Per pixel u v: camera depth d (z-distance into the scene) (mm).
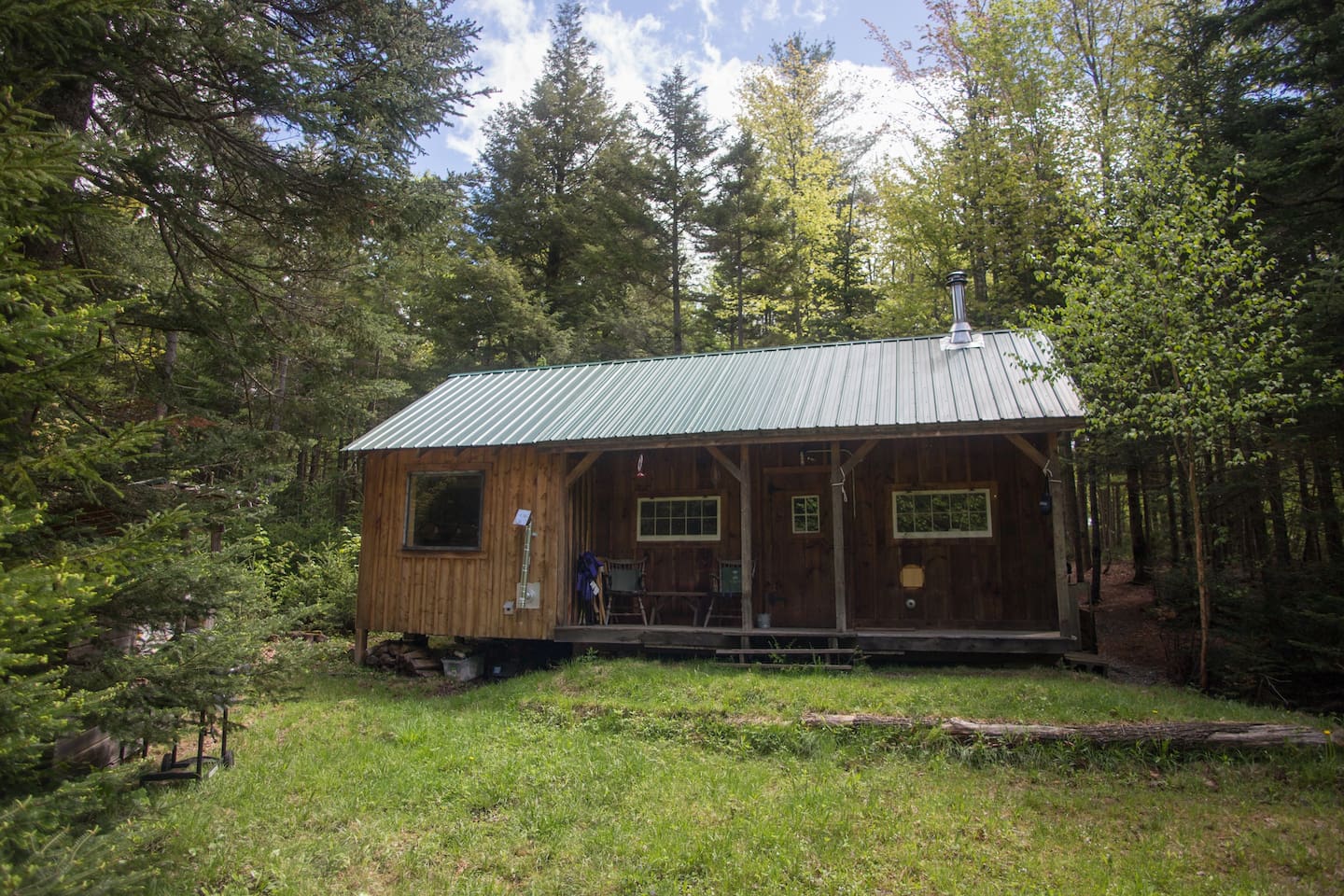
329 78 6238
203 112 6262
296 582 13648
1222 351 8750
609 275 22656
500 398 12875
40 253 5578
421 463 11695
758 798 5688
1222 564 11930
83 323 3178
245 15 5766
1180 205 9539
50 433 4695
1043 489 10617
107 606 4355
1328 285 8844
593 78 26297
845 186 25375
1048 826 5168
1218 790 5746
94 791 3951
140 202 5762
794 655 9828
